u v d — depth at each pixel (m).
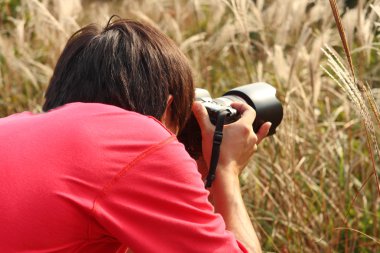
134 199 2.80
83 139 2.84
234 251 2.91
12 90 7.96
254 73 7.08
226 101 3.73
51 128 2.90
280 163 5.64
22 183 2.81
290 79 5.92
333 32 6.94
